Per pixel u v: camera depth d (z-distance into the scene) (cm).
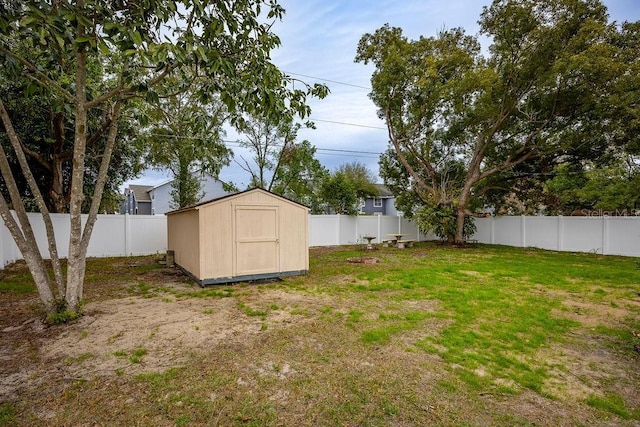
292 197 1831
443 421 240
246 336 403
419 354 354
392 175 1738
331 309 519
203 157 712
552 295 607
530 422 242
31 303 537
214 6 458
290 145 1752
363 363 332
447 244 1563
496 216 1577
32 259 439
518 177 1477
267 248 757
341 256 1166
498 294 612
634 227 1108
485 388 288
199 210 681
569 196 1608
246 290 655
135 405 258
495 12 1203
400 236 1475
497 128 1331
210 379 298
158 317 475
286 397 269
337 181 1593
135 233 1160
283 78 540
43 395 272
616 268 885
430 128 1530
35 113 969
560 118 1244
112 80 963
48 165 1105
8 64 437
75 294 464
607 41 1070
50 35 369
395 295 609
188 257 784
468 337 400
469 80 1222
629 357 357
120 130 1108
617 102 973
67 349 362
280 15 512
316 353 355
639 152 1122
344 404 260
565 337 409
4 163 427
